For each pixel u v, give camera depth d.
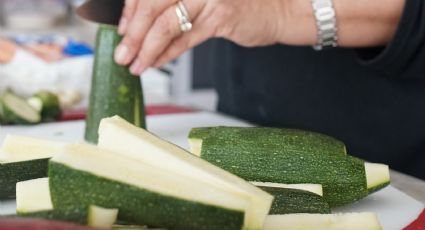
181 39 0.74
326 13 0.73
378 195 0.63
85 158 0.51
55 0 1.65
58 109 0.87
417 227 0.57
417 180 0.68
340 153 0.60
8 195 0.59
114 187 0.50
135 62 0.75
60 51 1.09
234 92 0.96
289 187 0.57
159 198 0.50
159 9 0.71
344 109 0.86
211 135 0.60
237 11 0.72
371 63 0.75
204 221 0.49
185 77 1.23
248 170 0.59
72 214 0.48
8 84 1.00
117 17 0.74
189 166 0.52
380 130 0.84
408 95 0.81
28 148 0.62
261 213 0.50
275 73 0.90
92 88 0.76
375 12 0.73
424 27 0.71
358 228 0.53
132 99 0.75
